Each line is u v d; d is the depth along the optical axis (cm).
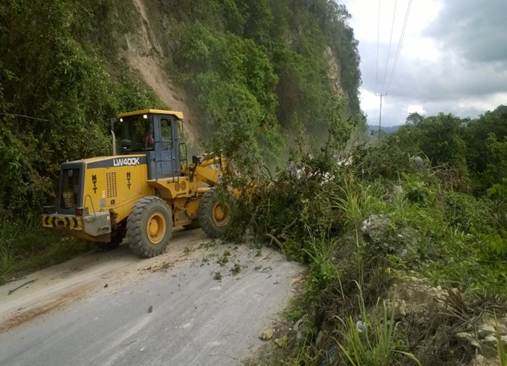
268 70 2372
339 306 358
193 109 1766
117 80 1323
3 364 396
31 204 792
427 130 2381
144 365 370
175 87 1733
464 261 360
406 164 715
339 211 564
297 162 662
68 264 679
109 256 695
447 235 432
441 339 255
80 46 944
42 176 816
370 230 440
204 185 799
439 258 380
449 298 289
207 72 1848
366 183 622
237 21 2481
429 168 750
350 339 281
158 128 704
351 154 688
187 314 448
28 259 700
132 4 1598
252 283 505
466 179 745
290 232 604
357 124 704
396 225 436
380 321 298
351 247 455
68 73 799
